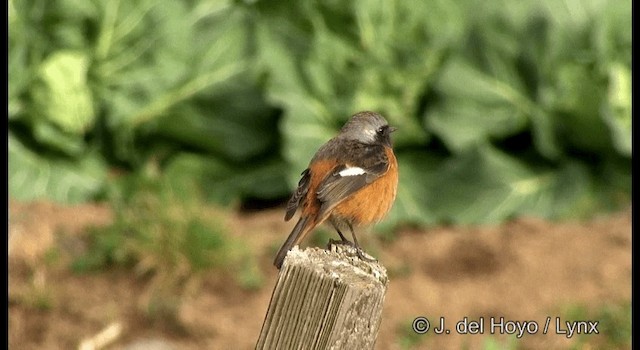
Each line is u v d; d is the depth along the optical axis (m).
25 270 12.60
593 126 14.31
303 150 14.15
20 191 14.03
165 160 15.09
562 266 12.90
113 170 14.93
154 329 11.86
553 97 14.58
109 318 11.91
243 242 12.83
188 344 11.66
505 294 12.44
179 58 15.16
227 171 15.02
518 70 14.77
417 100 14.88
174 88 15.00
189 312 11.98
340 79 14.78
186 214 12.77
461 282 12.75
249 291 12.45
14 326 11.76
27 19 14.80
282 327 6.03
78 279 12.52
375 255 13.05
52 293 12.19
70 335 11.69
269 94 14.47
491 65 14.75
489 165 14.36
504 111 14.70
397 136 14.66
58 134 14.64
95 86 14.97
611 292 12.35
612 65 14.44
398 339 11.67
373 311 5.97
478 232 13.73
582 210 14.13
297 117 14.31
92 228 13.18
